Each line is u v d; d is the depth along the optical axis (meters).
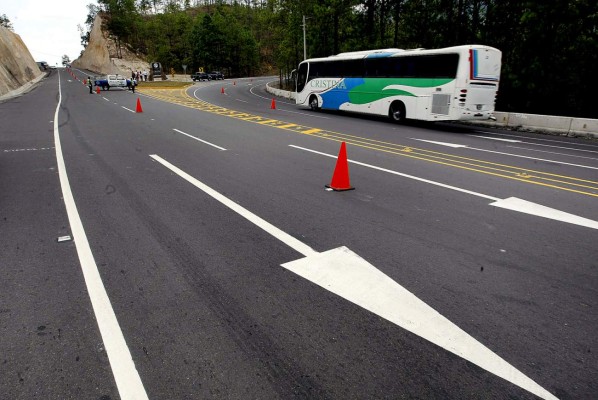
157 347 3.01
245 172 8.42
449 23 25.56
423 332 3.18
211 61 83.31
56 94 34.88
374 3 34.16
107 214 5.84
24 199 6.54
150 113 20.50
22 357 2.91
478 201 6.58
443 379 2.70
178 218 5.67
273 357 2.90
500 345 3.03
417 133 14.86
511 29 22.42
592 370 2.78
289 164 9.23
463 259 4.45
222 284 3.89
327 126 16.55
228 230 5.24
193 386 2.63
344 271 4.16
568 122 14.71
